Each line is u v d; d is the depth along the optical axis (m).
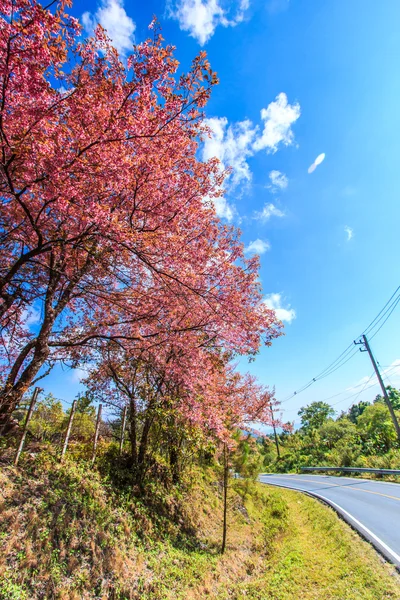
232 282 8.11
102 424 11.55
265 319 8.30
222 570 7.89
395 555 7.17
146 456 10.87
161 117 5.25
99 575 5.53
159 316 8.00
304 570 7.33
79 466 8.35
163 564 6.95
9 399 6.73
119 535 6.94
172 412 9.43
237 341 8.26
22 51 3.91
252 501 15.34
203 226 8.16
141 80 4.81
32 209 6.63
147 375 10.35
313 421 61.19
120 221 5.80
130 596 5.50
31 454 7.60
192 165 7.48
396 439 29.56
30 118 4.58
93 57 4.95
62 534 5.81
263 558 9.50
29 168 5.14
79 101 4.55
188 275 6.68
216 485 14.18
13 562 4.76
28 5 3.77
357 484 19.92
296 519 13.62
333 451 35.78
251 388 13.34
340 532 9.38
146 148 5.46
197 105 5.24
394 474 20.12
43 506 6.08
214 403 9.53
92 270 7.32
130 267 6.90
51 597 4.66
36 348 7.23
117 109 4.97
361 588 5.80
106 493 8.02
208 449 10.47
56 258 7.80
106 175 5.00
